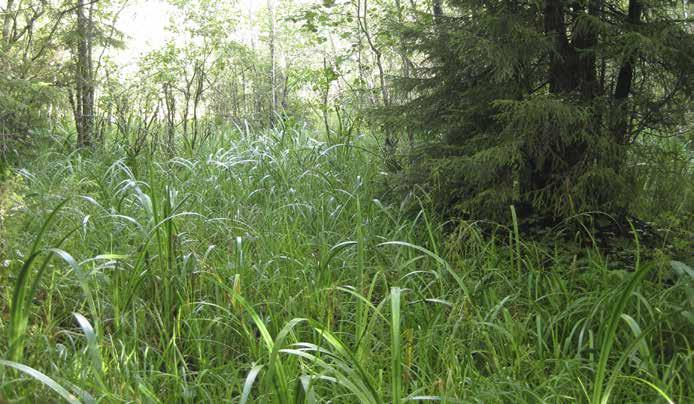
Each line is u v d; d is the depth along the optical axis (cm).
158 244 411
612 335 282
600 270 450
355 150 799
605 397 283
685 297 416
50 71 873
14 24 904
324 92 1065
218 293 418
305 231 546
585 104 529
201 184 658
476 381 334
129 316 398
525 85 562
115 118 969
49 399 292
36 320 385
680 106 546
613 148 521
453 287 450
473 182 550
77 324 406
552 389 325
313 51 1673
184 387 336
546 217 559
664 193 565
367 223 546
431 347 374
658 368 366
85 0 1041
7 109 736
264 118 1228
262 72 1634
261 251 480
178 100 1288
